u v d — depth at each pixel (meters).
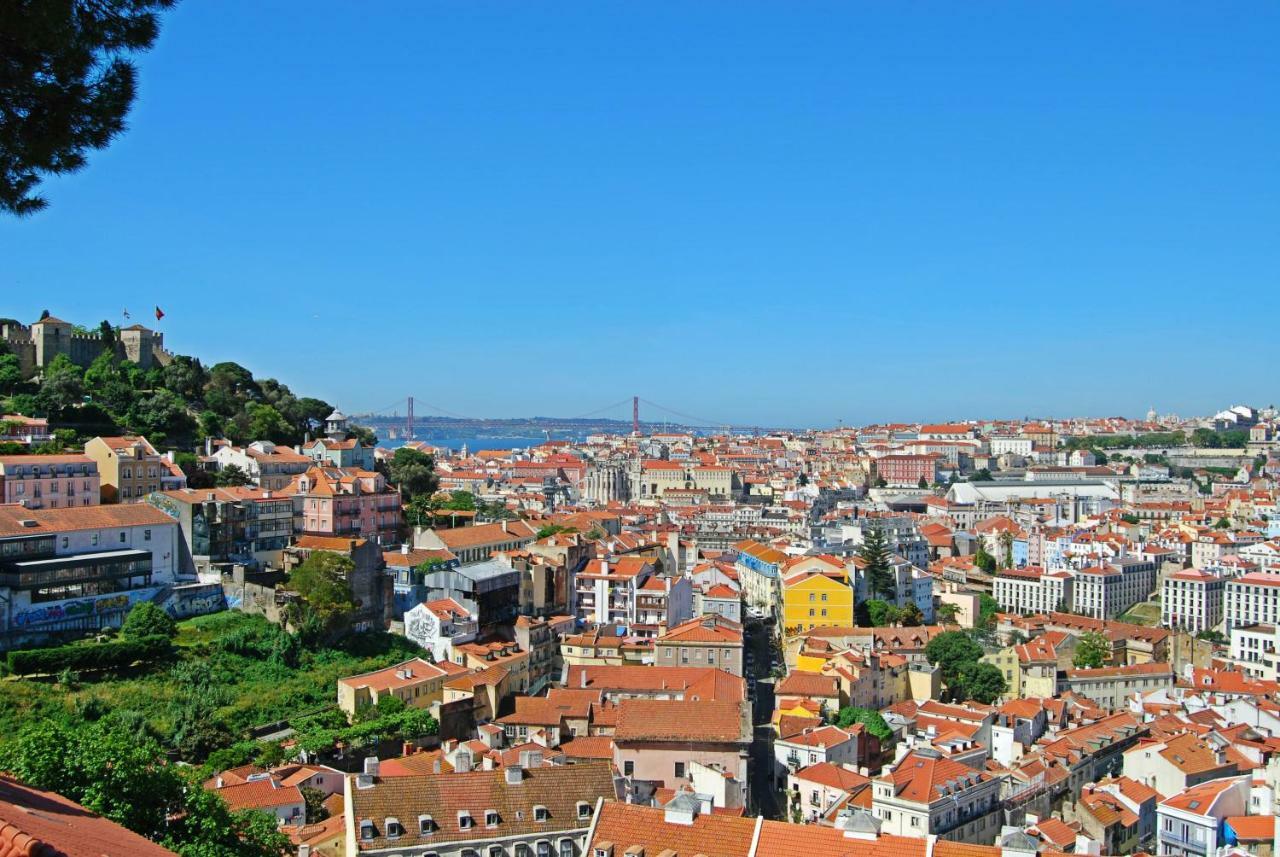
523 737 190.00
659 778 168.38
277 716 194.75
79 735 97.62
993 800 176.38
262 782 150.38
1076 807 181.88
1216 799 169.25
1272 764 182.38
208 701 188.50
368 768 132.12
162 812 96.31
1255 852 163.50
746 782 168.25
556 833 120.88
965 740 197.25
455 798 121.56
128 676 194.00
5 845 39.97
